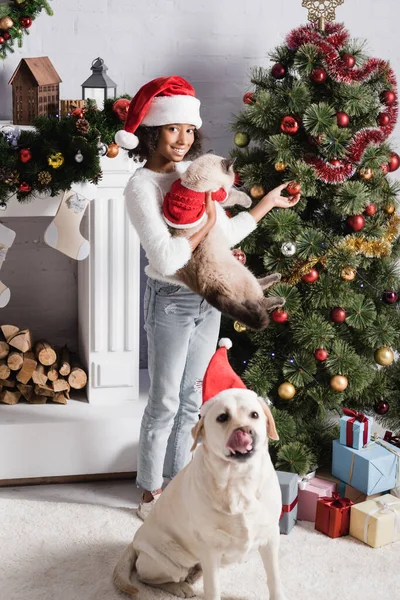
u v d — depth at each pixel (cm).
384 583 226
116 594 219
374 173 280
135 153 238
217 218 243
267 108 272
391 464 263
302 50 269
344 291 278
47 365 290
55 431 276
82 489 280
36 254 322
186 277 229
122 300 284
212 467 192
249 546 199
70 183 257
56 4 303
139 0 309
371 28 334
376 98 281
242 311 223
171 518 210
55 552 239
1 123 282
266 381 280
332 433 294
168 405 252
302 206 279
